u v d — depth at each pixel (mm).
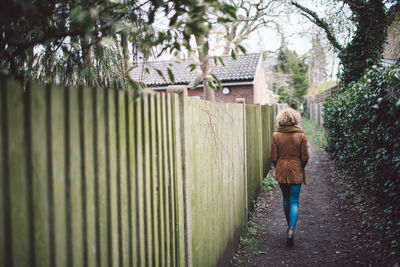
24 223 1068
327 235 4238
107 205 1474
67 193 1245
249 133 5242
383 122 3783
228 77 16406
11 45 2318
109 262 1483
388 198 3719
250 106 5441
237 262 3730
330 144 9898
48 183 1163
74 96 1283
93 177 1382
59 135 1211
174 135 2211
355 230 4176
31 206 1095
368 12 8883
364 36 9094
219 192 3355
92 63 3240
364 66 9188
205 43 2035
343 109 6902
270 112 9172
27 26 2252
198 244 2658
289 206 4281
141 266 1753
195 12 1837
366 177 4941
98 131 1412
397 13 8914
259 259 3766
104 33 2234
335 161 9148
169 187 2129
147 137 1837
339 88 10469
